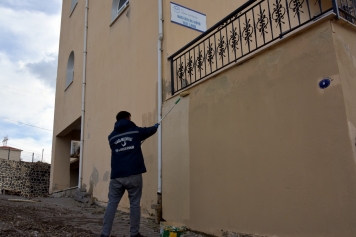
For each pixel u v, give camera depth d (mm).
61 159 12469
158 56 5766
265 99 3625
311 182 3035
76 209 6973
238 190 3814
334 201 2826
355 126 2863
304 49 3270
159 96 5602
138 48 6637
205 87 4574
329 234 2834
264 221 3447
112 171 3852
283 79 3449
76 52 10828
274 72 3566
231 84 4125
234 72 4113
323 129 2992
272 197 3395
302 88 3236
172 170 5031
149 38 6242
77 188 9180
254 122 3725
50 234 3793
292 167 3225
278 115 3447
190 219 4520
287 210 3221
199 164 4484
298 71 3301
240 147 3863
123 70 7219
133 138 3924
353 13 3666
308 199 3041
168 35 5750
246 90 3889
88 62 9516
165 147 5273
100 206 7371
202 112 4566
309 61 3205
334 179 2848
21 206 6387
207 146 4383
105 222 3641
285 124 3357
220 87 4301
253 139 3707
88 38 9758
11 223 4109
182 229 3191
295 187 3172
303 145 3150
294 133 3254
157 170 5410
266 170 3498
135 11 6977
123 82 7148
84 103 9328
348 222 2701
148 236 4254
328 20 3080
